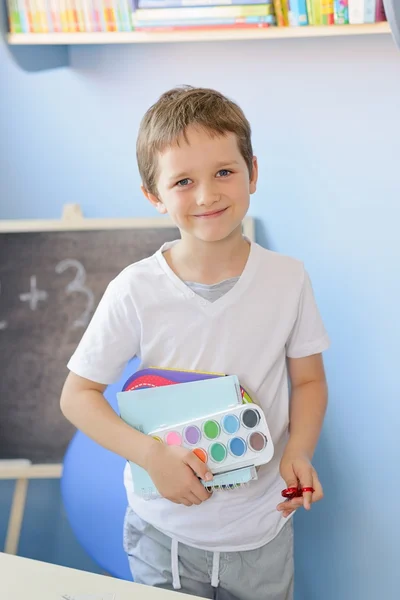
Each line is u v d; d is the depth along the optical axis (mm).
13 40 1521
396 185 1611
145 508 1161
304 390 1180
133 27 1505
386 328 1656
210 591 1169
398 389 1665
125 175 1724
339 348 1680
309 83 1610
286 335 1124
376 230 1634
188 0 1453
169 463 1013
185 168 1011
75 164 1734
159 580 1154
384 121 1596
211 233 1030
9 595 804
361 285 1655
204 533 1124
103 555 1459
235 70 1636
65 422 1690
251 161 1091
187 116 1018
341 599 1735
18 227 1683
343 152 1621
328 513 1714
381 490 1693
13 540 1693
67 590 814
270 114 1638
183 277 1119
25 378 1697
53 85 1702
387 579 1714
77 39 1507
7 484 1829
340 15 1433
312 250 1668
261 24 1448
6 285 1694
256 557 1154
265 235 1686
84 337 1152
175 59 1652
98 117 1705
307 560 1738
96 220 1667
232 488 1053
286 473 1066
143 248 1664
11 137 1741
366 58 1578
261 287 1110
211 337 1099
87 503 1488
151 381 1080
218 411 1044
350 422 1688
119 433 1066
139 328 1129
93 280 1676
